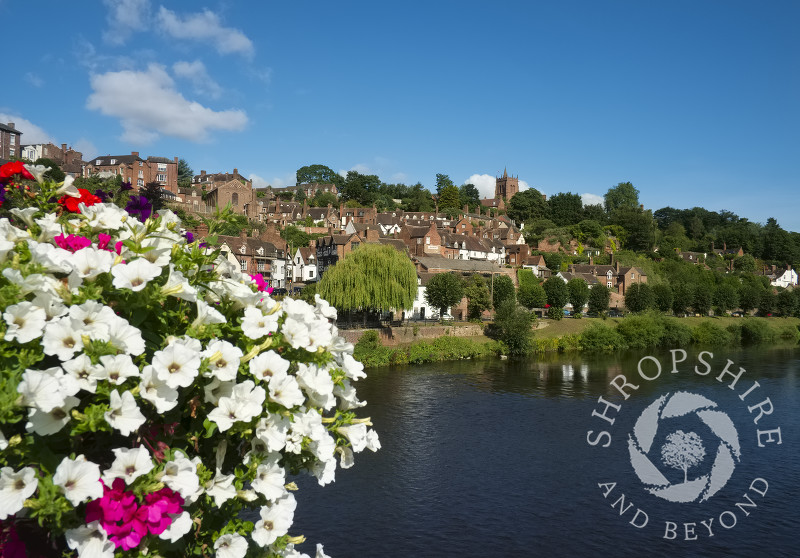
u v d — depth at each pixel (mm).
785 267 182125
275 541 4684
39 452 3791
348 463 5305
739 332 85188
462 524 22078
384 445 31328
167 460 3963
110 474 3600
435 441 32062
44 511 3410
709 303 103562
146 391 3848
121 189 6703
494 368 56031
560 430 34344
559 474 27312
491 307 80062
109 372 3693
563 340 70688
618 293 118188
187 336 4082
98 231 5070
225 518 4598
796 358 64688
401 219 148375
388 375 51594
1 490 3408
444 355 61375
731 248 199875
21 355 3668
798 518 23031
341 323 63875
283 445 4352
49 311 3908
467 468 27969
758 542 21062
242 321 4688
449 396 43125
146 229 4781
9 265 4066
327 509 23266
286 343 4773
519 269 106500
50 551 4254
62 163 123438
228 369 4102
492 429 34469
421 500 24203
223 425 3988
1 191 5438
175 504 3777
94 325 3820
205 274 4945
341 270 61062
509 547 20422
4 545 3752
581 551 20219
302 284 98375
